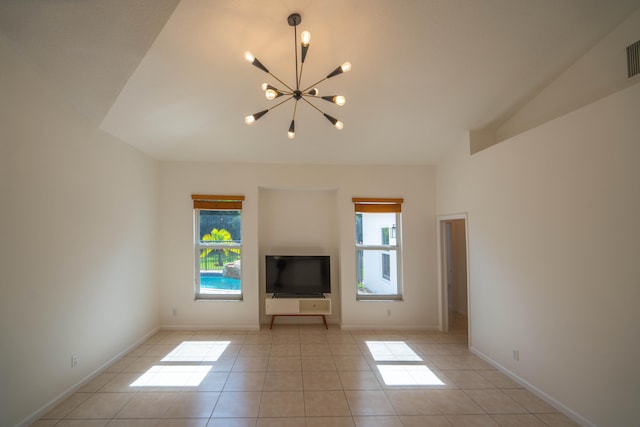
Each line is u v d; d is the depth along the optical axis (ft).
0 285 7.46
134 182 13.78
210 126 13.04
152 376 11.09
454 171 15.02
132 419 8.56
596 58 9.30
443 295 16.60
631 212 7.14
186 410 9.02
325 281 16.89
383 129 13.62
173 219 16.17
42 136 8.71
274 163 16.66
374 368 11.90
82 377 10.30
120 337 12.55
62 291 9.45
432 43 9.12
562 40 9.12
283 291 16.79
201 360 12.48
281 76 10.14
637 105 7.04
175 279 16.12
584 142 8.30
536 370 9.91
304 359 12.67
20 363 7.97
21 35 7.57
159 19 7.77
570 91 10.14
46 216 8.84
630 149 7.16
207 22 8.05
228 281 16.69
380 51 9.37
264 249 17.69
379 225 17.35
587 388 8.17
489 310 12.33
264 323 17.38
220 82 10.30
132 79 9.60
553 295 9.29
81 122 10.36
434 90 11.14
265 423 8.43
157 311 15.87
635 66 8.31
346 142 14.67
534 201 10.03
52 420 8.47
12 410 7.74
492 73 10.36
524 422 8.54
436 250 16.93
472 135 13.73
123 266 12.83
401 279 17.12
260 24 8.23
